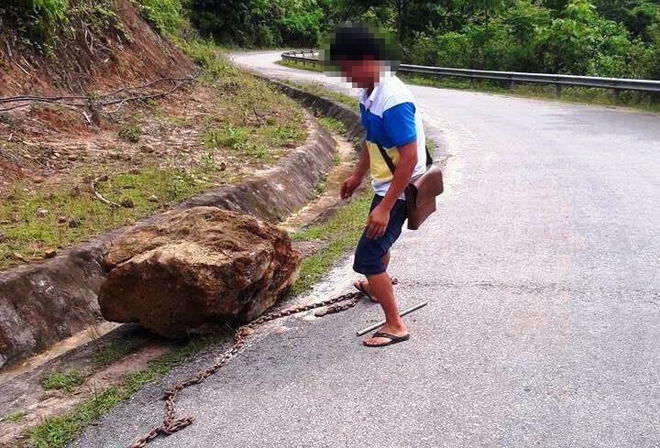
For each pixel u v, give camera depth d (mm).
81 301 5402
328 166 11250
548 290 4715
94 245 5828
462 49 23312
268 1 44438
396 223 3918
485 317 4344
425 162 4059
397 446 3068
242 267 4316
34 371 4336
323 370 3812
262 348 4164
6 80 9375
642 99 15344
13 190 7039
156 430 3320
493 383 3543
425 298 4711
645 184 7531
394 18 28453
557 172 8375
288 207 8586
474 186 7867
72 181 7500
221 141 10305
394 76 3705
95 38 12344
